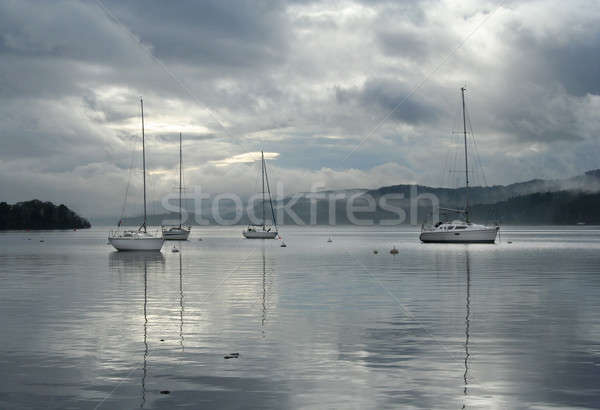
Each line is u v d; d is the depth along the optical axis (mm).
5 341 20469
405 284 39031
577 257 70000
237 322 24031
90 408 13570
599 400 13891
